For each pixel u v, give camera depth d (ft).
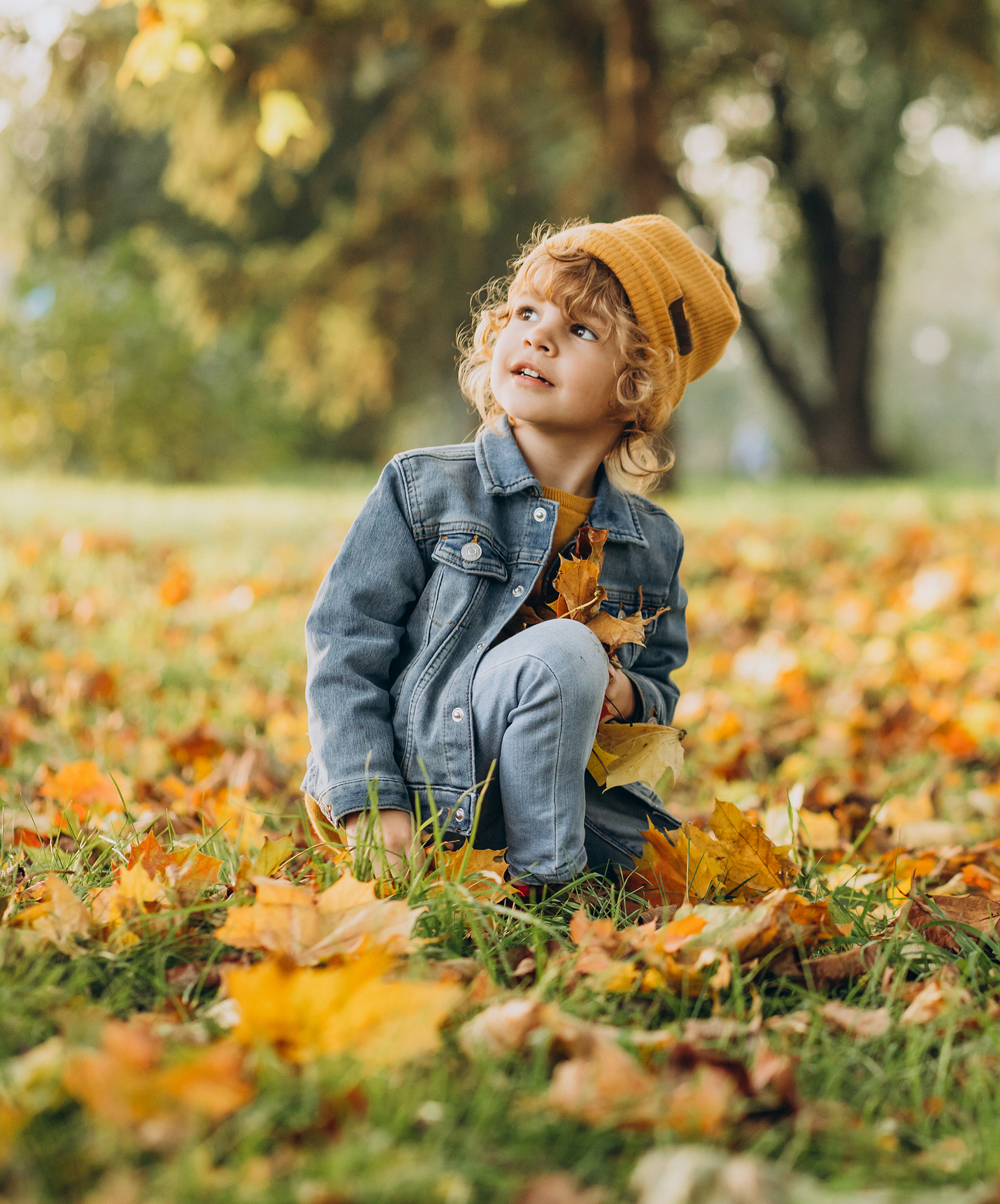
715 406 140.97
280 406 51.62
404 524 6.17
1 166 38.58
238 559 20.16
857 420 55.67
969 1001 4.64
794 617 16.71
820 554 21.62
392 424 66.08
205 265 38.27
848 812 8.79
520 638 5.71
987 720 11.08
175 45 13.26
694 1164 3.19
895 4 29.76
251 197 45.52
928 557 20.67
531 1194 3.10
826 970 4.94
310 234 47.88
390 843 5.58
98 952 4.60
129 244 47.50
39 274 44.34
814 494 35.86
